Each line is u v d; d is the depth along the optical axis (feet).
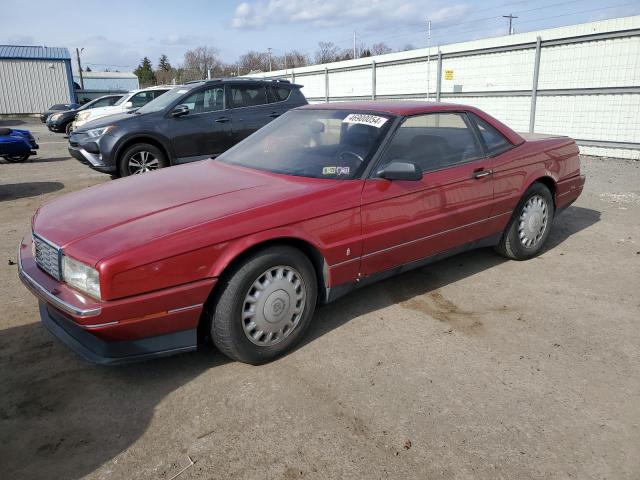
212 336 9.50
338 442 7.81
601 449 7.66
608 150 37.52
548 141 15.69
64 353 10.46
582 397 8.88
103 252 8.26
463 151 13.20
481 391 9.05
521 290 13.44
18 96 115.65
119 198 10.60
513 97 44.57
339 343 10.75
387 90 61.36
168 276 8.50
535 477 7.11
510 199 14.11
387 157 11.51
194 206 9.73
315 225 10.06
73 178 32.40
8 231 19.70
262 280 9.61
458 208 12.75
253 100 29.84
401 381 9.37
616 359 10.07
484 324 11.57
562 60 39.70
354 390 9.11
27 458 7.57
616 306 12.42
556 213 16.12
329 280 10.64
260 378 9.52
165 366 9.97
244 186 10.83
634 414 8.45
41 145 55.01
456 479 7.08
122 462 7.47
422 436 7.93
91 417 8.48
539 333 11.13
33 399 8.97
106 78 229.25
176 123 27.45
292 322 10.22
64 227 9.39
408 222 11.66
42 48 119.24
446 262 15.57
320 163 11.63
